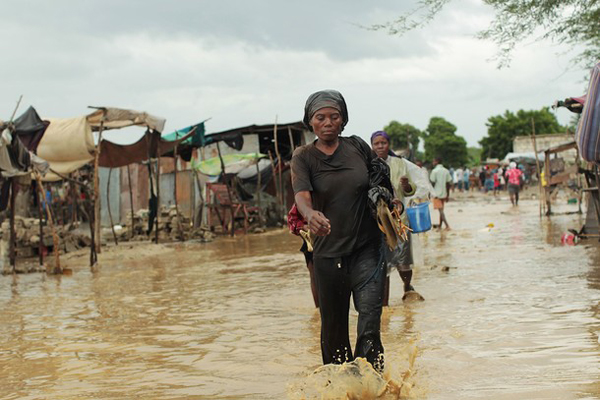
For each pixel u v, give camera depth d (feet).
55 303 31.30
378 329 14.49
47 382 17.49
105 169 92.68
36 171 47.21
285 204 87.51
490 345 18.56
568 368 15.87
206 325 24.03
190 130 73.61
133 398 15.66
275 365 17.92
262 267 41.98
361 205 14.85
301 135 87.15
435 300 26.12
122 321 25.70
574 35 41.39
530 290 27.20
